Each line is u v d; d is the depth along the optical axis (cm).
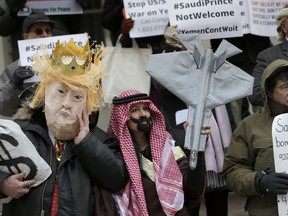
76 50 493
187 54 519
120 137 507
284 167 520
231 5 696
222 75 515
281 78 537
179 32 698
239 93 509
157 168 505
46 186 484
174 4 697
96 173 487
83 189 485
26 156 475
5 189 476
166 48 690
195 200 527
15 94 660
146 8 738
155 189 504
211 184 652
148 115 516
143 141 527
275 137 521
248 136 554
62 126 487
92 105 496
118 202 499
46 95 492
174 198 500
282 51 668
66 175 489
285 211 518
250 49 752
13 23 809
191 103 510
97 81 499
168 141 522
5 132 471
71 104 488
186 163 520
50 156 495
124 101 511
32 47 678
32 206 482
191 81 514
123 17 842
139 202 491
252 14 732
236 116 694
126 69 725
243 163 557
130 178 497
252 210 549
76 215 477
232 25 697
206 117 507
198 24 698
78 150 482
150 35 738
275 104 545
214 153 656
